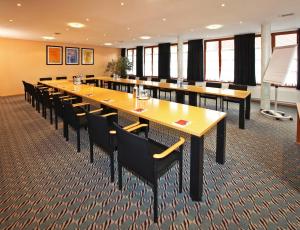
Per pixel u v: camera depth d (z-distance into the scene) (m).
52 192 2.36
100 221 1.91
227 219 1.93
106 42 10.69
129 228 1.83
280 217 1.94
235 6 4.50
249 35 7.93
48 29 6.98
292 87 7.25
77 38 9.18
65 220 1.93
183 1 4.15
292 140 3.88
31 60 10.05
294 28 6.98
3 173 2.76
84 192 2.35
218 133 2.90
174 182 2.53
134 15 5.15
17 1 4.10
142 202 2.18
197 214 2.00
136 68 12.68
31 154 3.34
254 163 2.99
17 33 7.86
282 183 2.48
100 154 3.32
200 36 8.71
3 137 4.09
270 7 4.59
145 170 1.87
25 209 2.08
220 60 9.23
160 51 10.98
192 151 2.12
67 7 4.50
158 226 1.85
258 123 5.01
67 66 11.23
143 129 2.82
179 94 6.49
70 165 2.98
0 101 7.94
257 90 8.07
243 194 2.29
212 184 2.48
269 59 6.25
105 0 4.07
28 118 5.47
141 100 3.68
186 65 10.35
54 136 4.12
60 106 4.02
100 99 3.79
